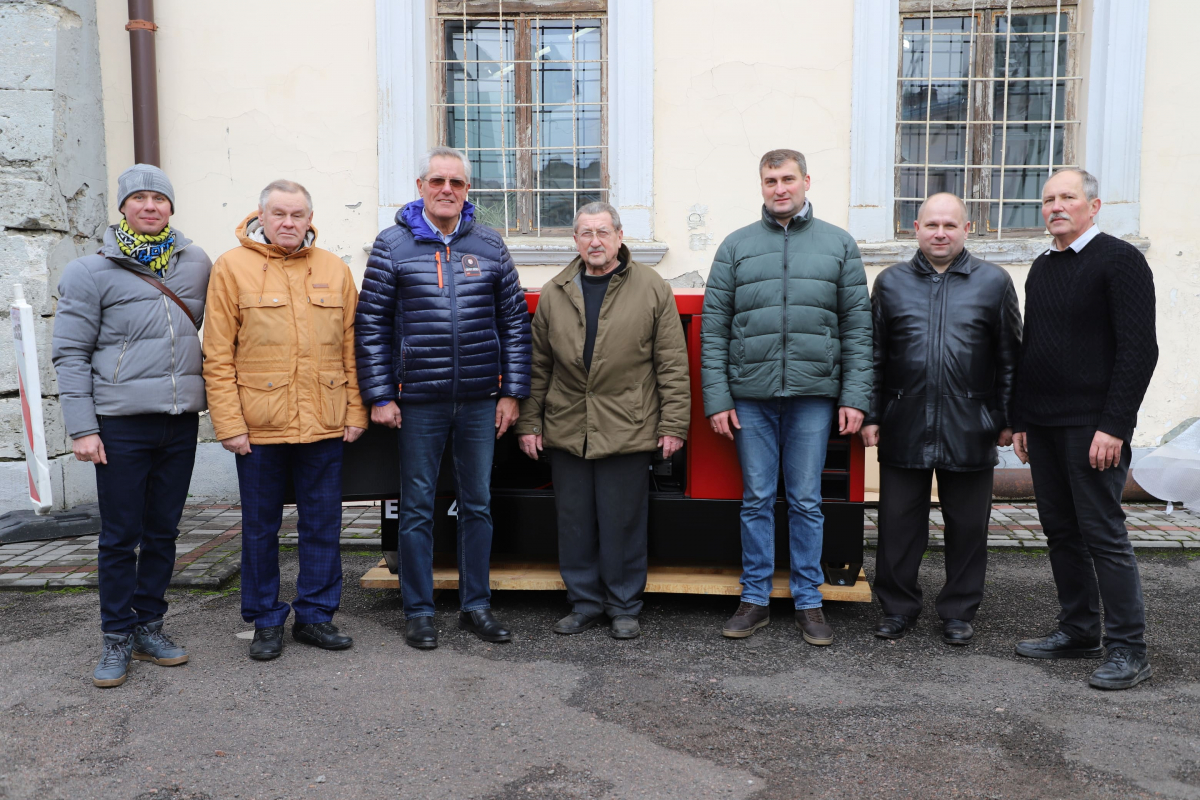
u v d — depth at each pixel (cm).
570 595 366
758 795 232
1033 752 255
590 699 293
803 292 337
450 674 314
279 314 316
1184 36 540
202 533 503
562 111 584
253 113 569
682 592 379
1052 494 324
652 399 353
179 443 316
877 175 555
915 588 359
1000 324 337
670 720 277
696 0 552
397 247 329
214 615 380
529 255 571
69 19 536
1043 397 315
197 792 235
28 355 367
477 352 334
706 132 559
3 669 321
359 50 564
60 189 530
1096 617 327
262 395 317
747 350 343
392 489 368
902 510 352
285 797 232
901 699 293
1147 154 547
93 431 295
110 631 309
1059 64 569
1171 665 321
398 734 268
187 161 573
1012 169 577
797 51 552
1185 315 553
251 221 331
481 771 245
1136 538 484
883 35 546
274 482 327
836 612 385
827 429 350
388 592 415
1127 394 292
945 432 336
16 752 257
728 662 326
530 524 386
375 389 327
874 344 353
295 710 284
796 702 291
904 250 553
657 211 566
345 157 570
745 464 353
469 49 581
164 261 307
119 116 574
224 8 564
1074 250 308
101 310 299
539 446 363
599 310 347
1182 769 245
